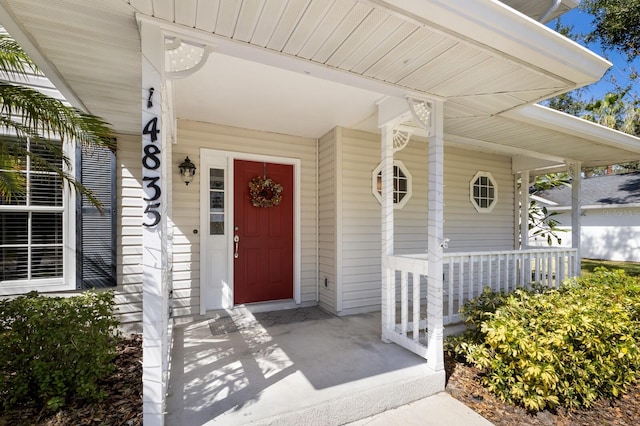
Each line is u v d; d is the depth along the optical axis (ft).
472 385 8.52
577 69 6.91
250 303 14.17
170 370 8.29
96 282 11.03
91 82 7.73
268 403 6.74
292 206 15.12
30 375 7.04
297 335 11.02
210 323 12.34
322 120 12.89
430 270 8.80
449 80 7.61
